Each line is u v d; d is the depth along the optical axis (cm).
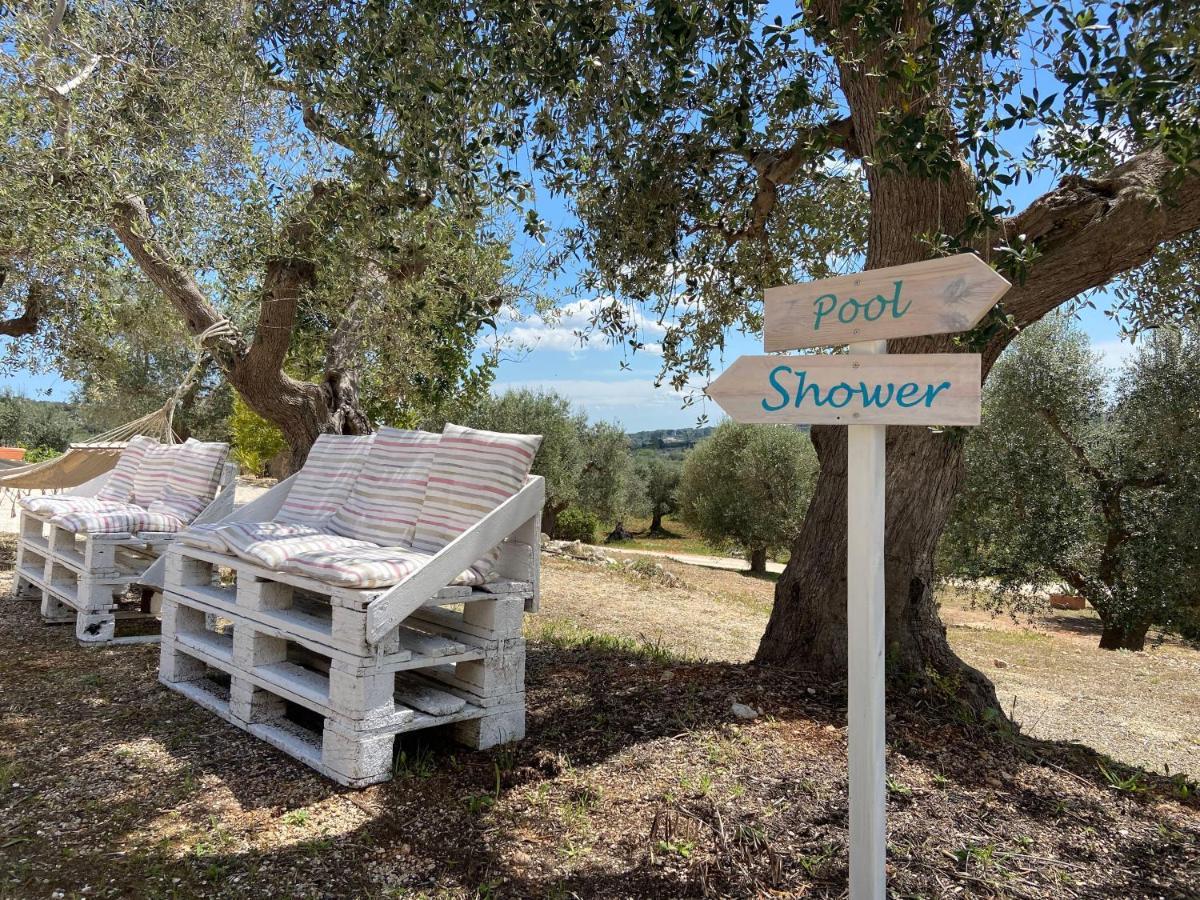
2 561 786
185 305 625
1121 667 862
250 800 272
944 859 243
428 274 531
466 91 323
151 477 568
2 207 506
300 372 905
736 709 351
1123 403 1167
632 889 222
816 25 304
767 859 235
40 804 268
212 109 551
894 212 377
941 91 306
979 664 835
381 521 362
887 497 402
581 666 448
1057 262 369
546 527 2425
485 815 264
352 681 280
